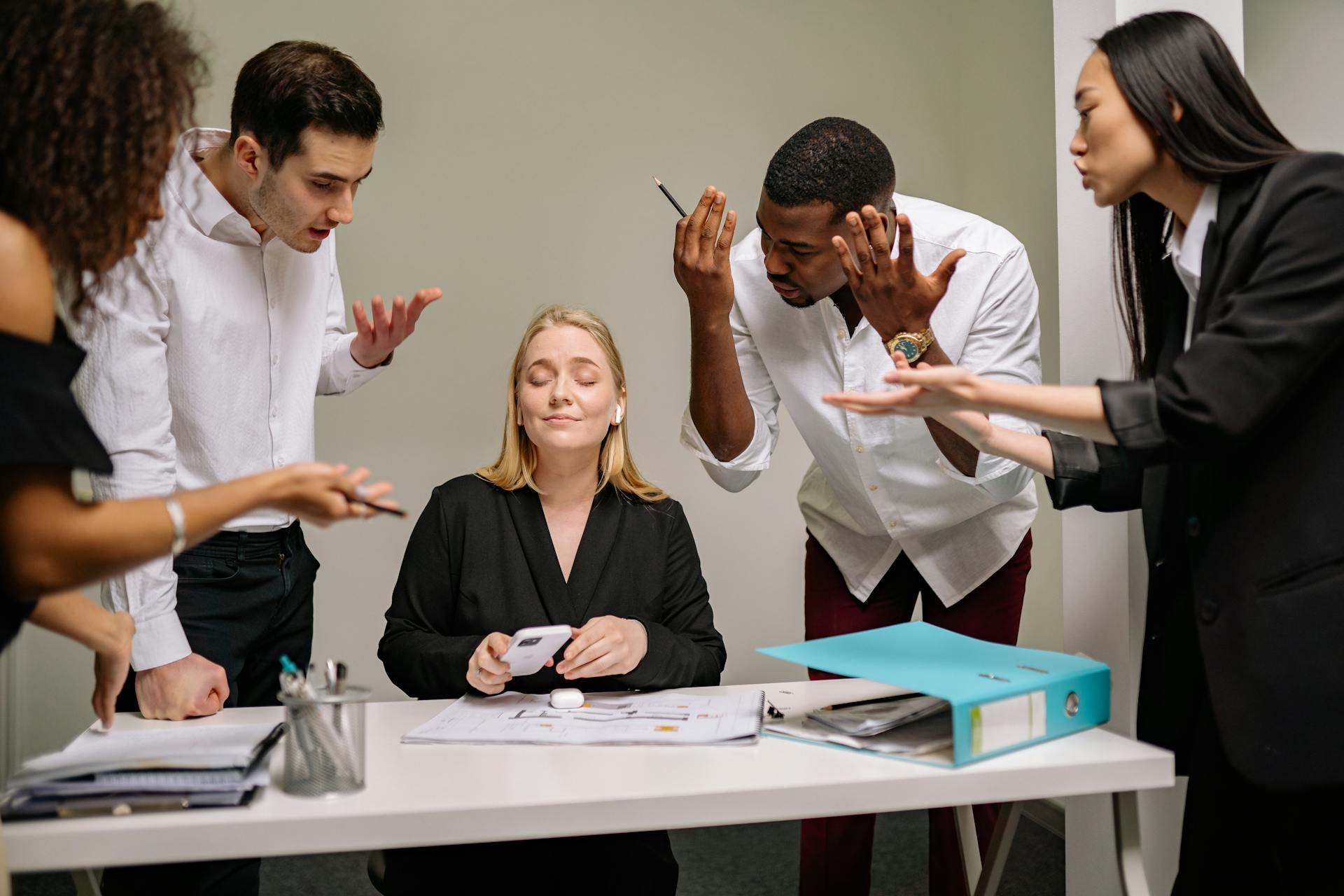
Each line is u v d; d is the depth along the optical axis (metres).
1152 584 1.33
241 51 2.99
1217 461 1.15
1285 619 1.09
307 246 1.57
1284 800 1.17
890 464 1.82
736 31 3.31
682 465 3.29
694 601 1.69
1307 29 2.10
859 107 3.39
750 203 3.32
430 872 1.52
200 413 1.63
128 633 1.23
